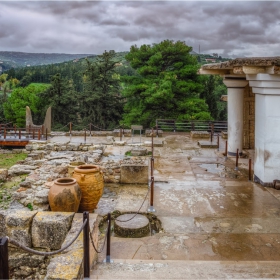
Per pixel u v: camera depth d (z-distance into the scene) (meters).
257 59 8.35
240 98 12.80
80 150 14.75
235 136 13.01
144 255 5.30
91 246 4.55
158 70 28.41
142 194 8.49
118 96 38.25
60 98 38.75
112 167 9.52
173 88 27.22
